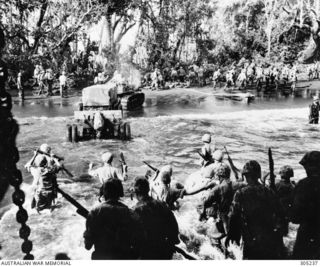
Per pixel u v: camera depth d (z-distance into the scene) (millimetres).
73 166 11250
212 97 28766
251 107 24156
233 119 19859
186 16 42656
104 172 7594
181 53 47062
